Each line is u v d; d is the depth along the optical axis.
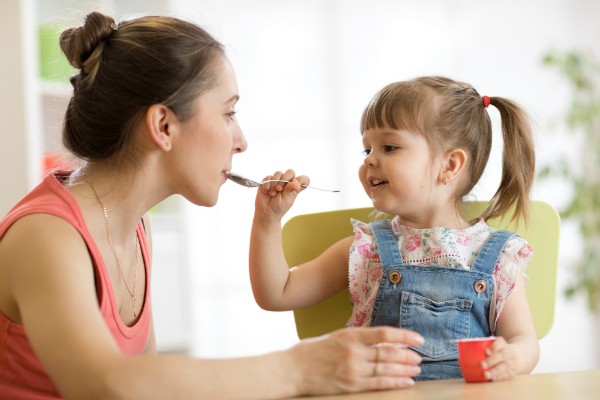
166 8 3.51
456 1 4.26
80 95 1.20
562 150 4.16
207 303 4.25
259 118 4.28
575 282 4.07
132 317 1.30
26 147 2.77
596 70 4.11
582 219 3.99
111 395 0.85
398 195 1.53
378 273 1.53
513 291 1.47
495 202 1.61
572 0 4.22
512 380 1.00
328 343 0.94
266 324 4.27
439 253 1.51
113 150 1.20
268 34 4.28
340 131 4.28
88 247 1.11
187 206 4.22
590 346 4.09
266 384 0.89
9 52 2.77
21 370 1.13
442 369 1.43
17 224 1.07
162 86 1.16
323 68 4.29
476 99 1.64
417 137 1.53
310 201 4.27
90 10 1.34
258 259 1.51
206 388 0.87
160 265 3.54
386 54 4.29
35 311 0.95
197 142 1.20
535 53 4.23
